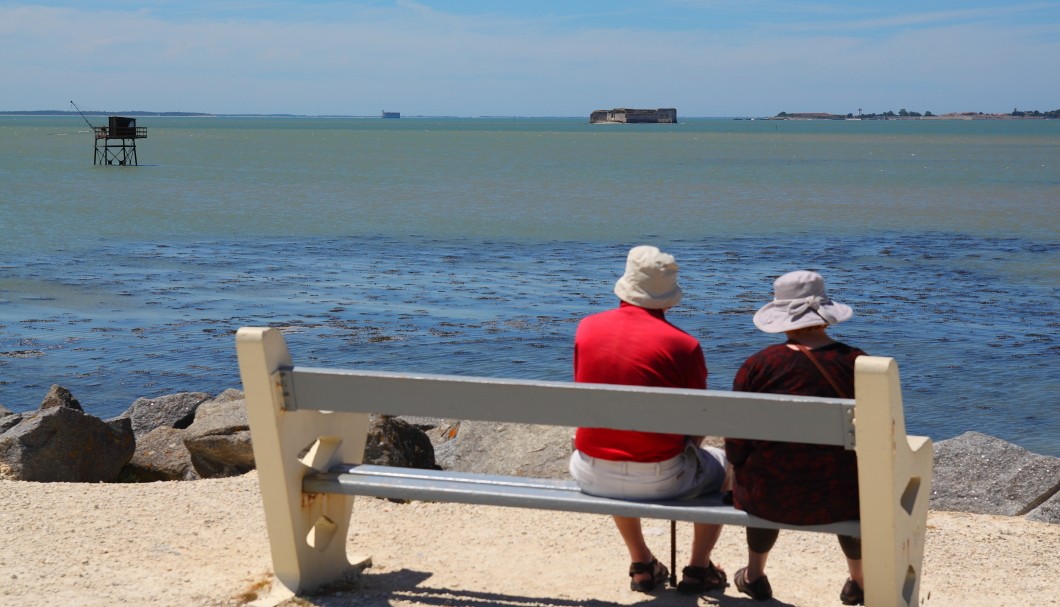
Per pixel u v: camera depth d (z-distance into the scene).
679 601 4.36
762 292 21.02
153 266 24.69
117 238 30.30
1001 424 12.17
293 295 20.70
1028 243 29.86
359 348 16.05
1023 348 16.09
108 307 19.30
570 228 33.88
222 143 136.00
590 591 4.49
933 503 6.48
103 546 5.04
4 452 7.48
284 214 38.12
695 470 4.12
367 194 48.34
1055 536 5.54
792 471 3.71
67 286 21.61
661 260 4.11
